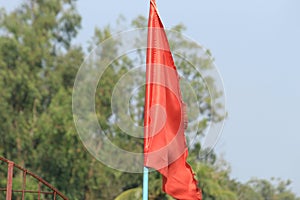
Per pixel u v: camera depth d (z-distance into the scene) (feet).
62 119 134.21
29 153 136.87
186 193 47.50
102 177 134.21
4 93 136.98
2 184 130.52
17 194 128.88
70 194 134.92
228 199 120.26
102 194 135.33
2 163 135.33
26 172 58.44
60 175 135.54
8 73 137.69
